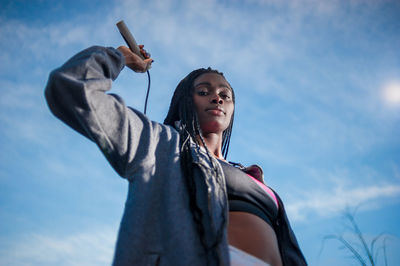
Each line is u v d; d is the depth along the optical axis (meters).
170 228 1.35
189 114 2.09
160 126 1.73
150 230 1.37
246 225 1.57
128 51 1.92
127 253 1.28
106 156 1.51
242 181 1.71
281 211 1.93
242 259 1.41
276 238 1.71
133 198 1.42
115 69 1.70
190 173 1.51
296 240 1.89
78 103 1.44
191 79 2.28
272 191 2.00
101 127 1.47
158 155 1.58
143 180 1.46
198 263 1.25
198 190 1.48
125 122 1.51
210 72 2.34
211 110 2.12
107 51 1.71
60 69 1.48
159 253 1.32
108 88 1.54
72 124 1.54
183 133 1.87
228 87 2.30
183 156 1.62
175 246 1.30
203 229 1.32
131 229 1.33
